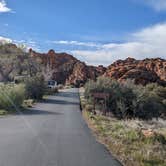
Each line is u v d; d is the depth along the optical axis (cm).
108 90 4197
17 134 1519
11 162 963
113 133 1642
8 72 7319
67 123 2069
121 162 1042
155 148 1292
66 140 1411
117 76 9269
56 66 16375
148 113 4206
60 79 15325
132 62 13100
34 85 4384
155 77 8925
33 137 1448
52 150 1169
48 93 5688
